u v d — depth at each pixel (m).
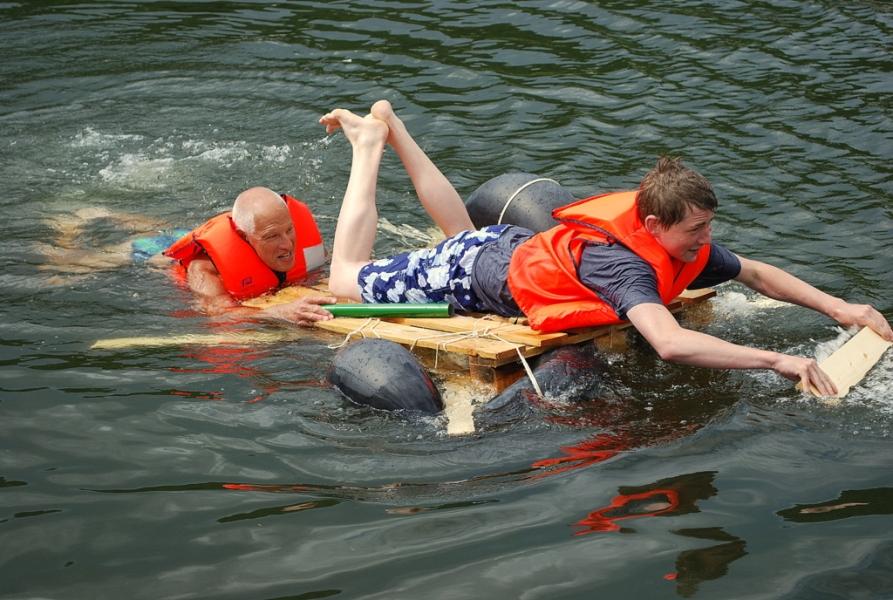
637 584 5.18
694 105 12.85
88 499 6.10
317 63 14.97
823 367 7.03
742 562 5.30
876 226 9.70
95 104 13.86
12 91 14.34
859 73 13.43
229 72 14.79
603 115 12.79
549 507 5.86
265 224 8.91
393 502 6.00
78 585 5.34
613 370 7.46
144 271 9.48
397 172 11.63
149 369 7.68
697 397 7.05
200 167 11.95
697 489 5.97
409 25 16.30
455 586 5.21
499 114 13.02
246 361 7.83
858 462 6.17
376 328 8.07
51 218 10.66
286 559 5.50
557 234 7.64
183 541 5.69
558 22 16.02
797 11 15.77
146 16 17.31
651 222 7.06
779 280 7.71
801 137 11.78
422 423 6.88
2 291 9.04
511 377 7.38
